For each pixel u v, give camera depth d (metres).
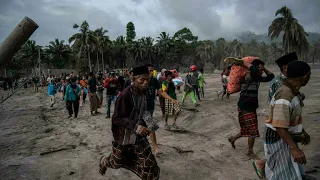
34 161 4.97
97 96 11.06
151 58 104.38
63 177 4.15
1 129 8.45
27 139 6.83
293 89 2.57
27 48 70.31
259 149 5.14
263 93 13.77
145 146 3.01
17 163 4.87
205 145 5.50
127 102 2.92
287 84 2.59
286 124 2.42
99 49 75.94
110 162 3.08
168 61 107.38
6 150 5.80
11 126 8.91
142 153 2.97
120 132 2.93
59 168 4.54
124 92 2.95
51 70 66.56
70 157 5.12
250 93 4.62
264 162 2.92
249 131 4.64
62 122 9.25
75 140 6.46
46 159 5.06
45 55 78.81
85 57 72.44
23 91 29.34
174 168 4.33
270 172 2.69
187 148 5.29
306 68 2.49
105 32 76.75
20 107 14.49
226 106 10.48
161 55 105.81
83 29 65.00
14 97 21.72
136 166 3.03
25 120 10.01
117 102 2.94
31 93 26.06
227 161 4.58
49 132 7.64
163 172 4.17
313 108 8.68
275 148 2.63
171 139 6.04
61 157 5.15
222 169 4.25
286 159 2.59
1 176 4.24
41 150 5.70
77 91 9.97
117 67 99.50
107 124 8.29
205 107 10.48
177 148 5.27
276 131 2.62
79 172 4.33
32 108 13.80
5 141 6.70
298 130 2.57
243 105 4.65
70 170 4.42
